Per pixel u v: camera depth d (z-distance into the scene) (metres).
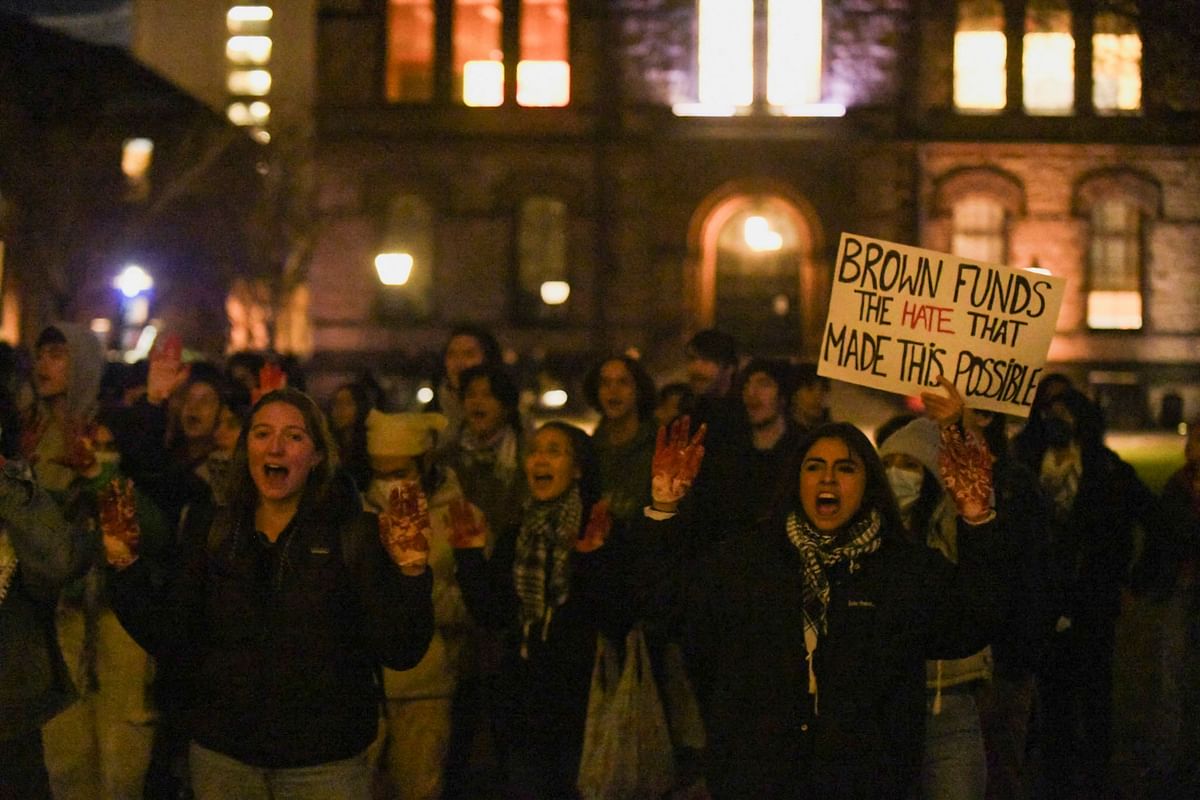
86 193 45.22
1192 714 9.05
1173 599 9.07
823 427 5.96
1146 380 40.78
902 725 5.66
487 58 40.78
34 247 43.62
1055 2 40.44
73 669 7.80
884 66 40.34
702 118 40.09
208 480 8.94
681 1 40.34
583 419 38.50
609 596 7.38
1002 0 40.28
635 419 9.55
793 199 40.19
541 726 7.49
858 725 5.59
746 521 8.94
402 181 40.66
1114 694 11.94
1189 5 17.84
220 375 10.48
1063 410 10.46
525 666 7.51
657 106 40.34
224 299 47.12
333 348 40.75
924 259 6.95
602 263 40.44
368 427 8.34
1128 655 13.00
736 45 40.53
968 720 6.62
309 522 5.79
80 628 7.83
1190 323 40.84
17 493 6.04
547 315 40.84
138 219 46.50
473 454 9.58
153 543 7.60
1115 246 40.94
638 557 6.46
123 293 40.44
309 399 5.93
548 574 7.51
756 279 40.69
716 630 5.86
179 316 45.50
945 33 40.22
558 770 7.57
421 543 5.63
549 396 39.16
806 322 40.28
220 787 5.70
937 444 7.41
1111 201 40.69
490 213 40.66
